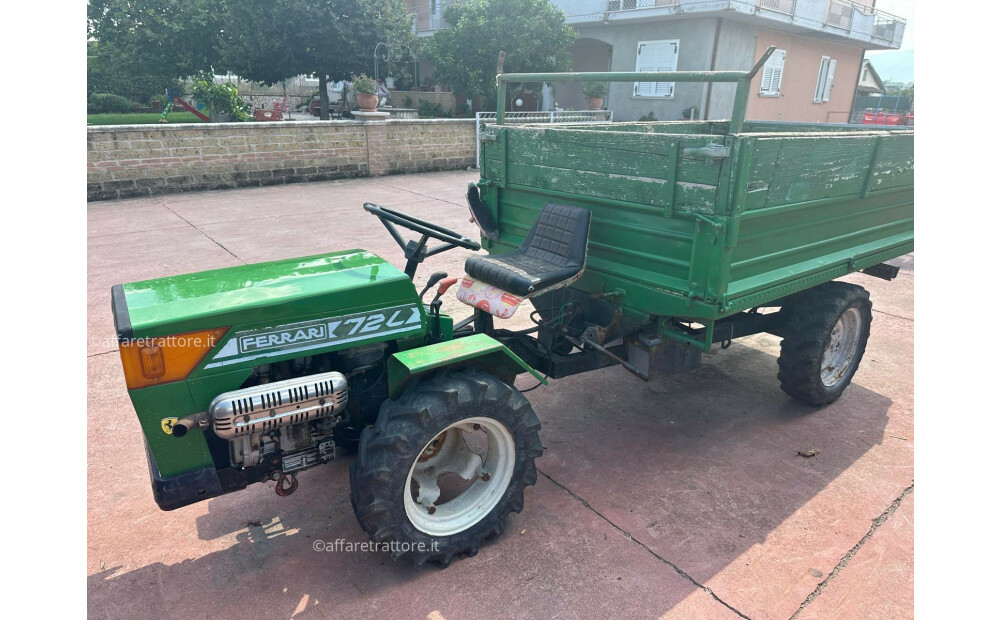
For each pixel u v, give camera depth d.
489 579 2.64
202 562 2.72
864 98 34.19
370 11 18.53
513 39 18.94
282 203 10.70
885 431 3.86
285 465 2.67
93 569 2.67
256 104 25.70
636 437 3.80
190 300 2.46
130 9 19.09
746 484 3.31
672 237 3.10
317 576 2.65
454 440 2.96
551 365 3.50
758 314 4.04
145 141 11.12
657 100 20.92
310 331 2.56
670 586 2.61
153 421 2.35
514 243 4.12
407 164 14.50
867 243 4.04
